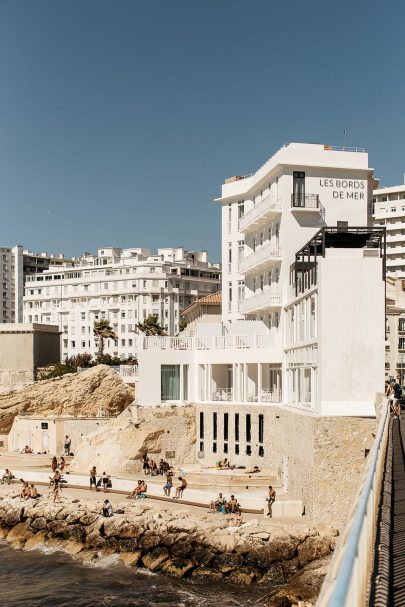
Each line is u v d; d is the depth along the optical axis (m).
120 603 35.00
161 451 58.28
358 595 7.86
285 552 37.59
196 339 61.44
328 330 39.53
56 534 46.06
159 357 60.59
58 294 173.38
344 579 6.16
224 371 61.69
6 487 55.03
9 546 46.31
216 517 42.91
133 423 58.09
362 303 39.72
